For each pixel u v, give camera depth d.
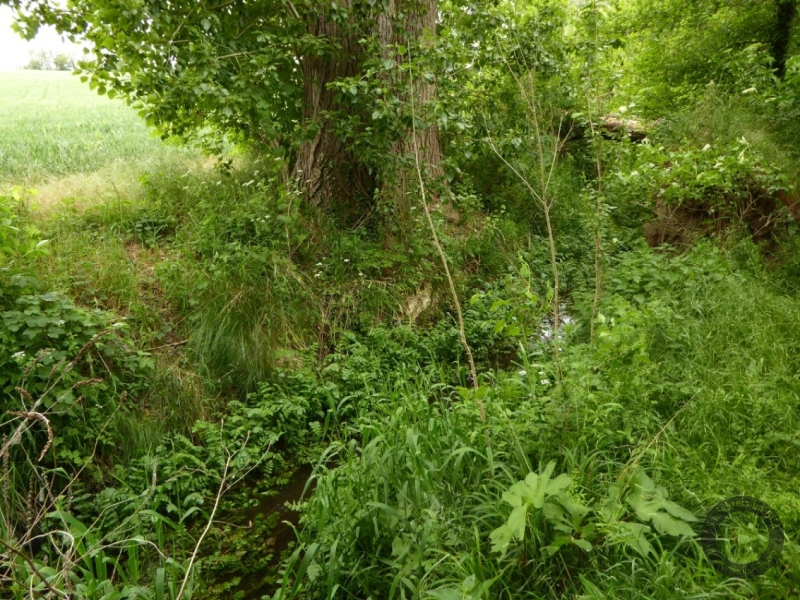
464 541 2.60
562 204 8.52
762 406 3.39
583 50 4.31
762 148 6.99
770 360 4.05
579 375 3.42
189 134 6.58
